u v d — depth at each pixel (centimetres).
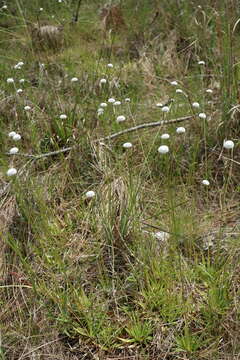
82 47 526
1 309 216
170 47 490
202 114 297
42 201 269
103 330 200
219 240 225
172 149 312
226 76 321
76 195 292
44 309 213
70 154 312
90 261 239
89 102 396
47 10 642
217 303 203
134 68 463
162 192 290
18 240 249
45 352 196
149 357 191
